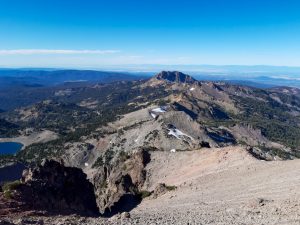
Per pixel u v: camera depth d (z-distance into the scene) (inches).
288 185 1718.8
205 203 1801.2
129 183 3949.3
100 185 4557.1
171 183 3430.1
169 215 1473.9
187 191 2465.6
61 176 2758.4
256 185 1955.0
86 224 1229.1
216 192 2094.0
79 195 2824.8
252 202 1461.6
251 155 3181.6
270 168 2301.9
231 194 1899.6
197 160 3735.2
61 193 2610.7
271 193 1648.6
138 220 1314.0
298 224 994.7
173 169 3868.1
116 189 3828.7
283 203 1343.5
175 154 4180.6
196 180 2689.5
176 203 2081.7
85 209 2768.2
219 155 3467.0
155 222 1252.5
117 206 3356.3
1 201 1753.2
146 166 4148.6
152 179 3880.4
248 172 2394.2
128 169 4242.1
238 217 1234.6
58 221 1286.9
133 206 2989.7
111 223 1256.2
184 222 1219.2
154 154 4313.5
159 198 2755.9
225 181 2363.4
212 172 3046.3
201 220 1244.5
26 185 2201.0
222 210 1454.2
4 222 1093.8
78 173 3038.9
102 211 3270.2
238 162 3031.5
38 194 2231.8
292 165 2198.6
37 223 1181.1
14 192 1998.0
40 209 1802.4
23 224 1127.6
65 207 2472.9
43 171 2655.0
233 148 3476.9
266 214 1213.7
